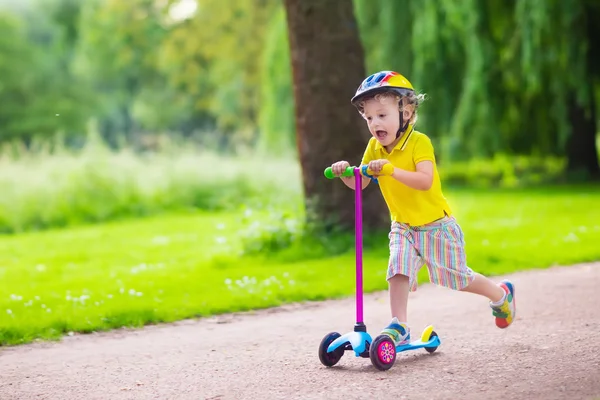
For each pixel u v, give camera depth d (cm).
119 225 1920
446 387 461
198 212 2173
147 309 761
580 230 1254
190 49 3903
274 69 2588
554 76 1998
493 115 2130
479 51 2102
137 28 4703
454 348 566
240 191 2261
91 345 647
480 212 1675
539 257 1012
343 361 543
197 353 595
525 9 1980
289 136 2575
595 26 2045
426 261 539
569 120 2211
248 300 800
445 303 757
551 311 683
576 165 2370
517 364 507
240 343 624
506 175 2569
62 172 2142
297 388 477
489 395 439
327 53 1146
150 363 569
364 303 793
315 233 1159
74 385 513
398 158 535
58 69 6506
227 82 4522
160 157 2442
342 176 546
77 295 864
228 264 1090
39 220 2005
